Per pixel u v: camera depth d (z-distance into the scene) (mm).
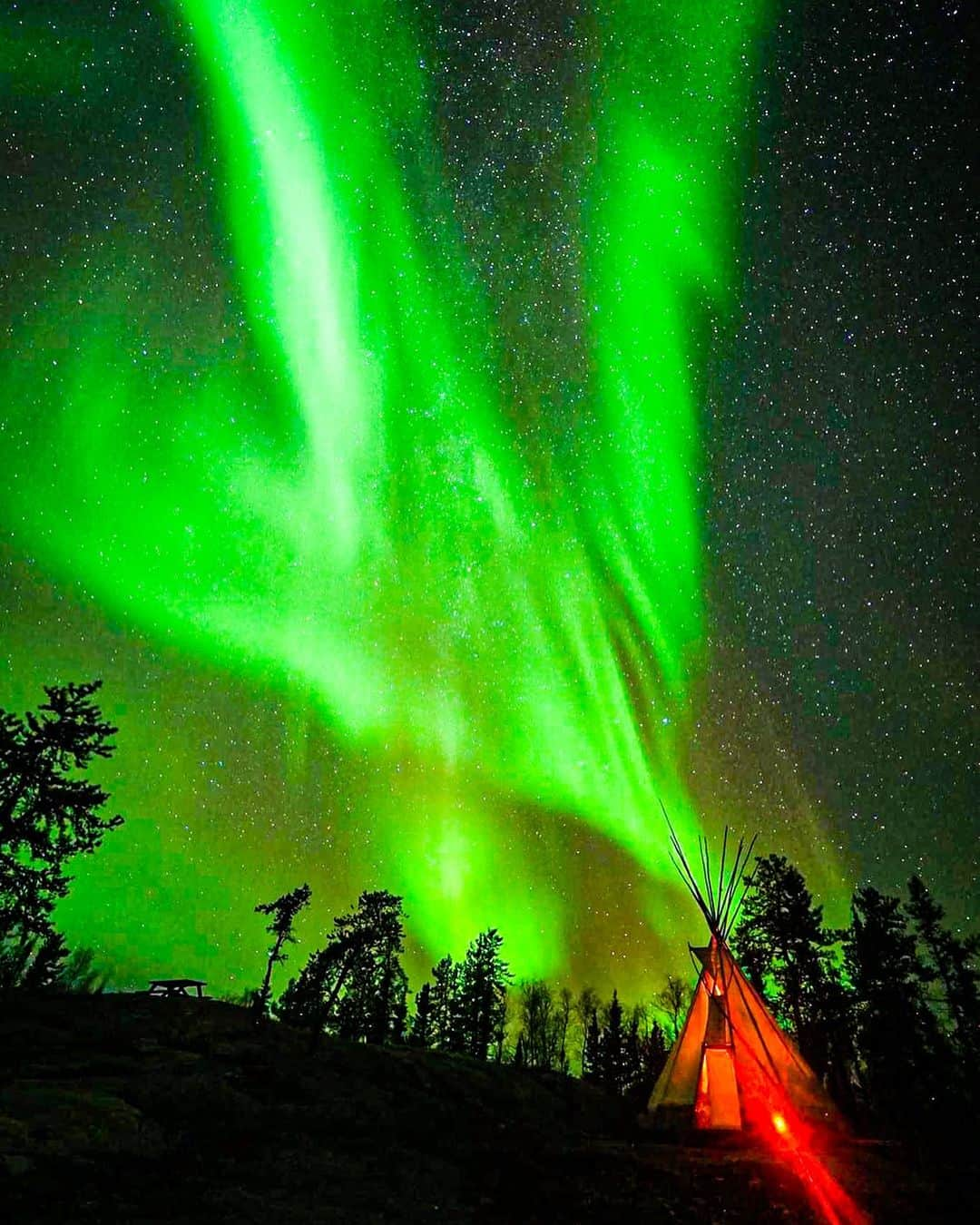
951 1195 12250
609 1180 12852
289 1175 11938
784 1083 21953
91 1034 21578
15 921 22422
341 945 29828
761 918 31125
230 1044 23031
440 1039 47406
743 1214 11156
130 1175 10852
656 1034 44562
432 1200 11406
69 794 22609
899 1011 22891
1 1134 11445
